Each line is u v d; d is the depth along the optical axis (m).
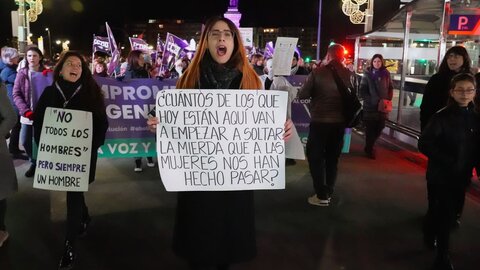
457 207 4.73
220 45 3.10
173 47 12.63
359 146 10.35
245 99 3.17
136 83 6.70
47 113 4.07
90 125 4.12
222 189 3.20
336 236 5.00
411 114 10.44
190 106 3.15
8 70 8.30
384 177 7.58
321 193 6.01
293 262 4.33
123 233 4.98
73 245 4.17
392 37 13.05
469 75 4.17
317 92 5.90
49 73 6.79
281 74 6.48
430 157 4.20
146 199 6.20
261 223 5.36
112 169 7.86
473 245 4.82
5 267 4.13
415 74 11.30
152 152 6.89
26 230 5.02
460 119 4.17
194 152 3.18
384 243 4.83
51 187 4.11
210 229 3.15
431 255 4.55
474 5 8.79
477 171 4.37
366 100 8.92
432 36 10.29
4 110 4.29
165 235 4.95
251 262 4.31
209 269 3.73
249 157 3.23
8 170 4.43
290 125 3.26
